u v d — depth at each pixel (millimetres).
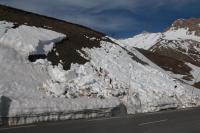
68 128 14617
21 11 34906
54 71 25547
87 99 22234
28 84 22125
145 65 41594
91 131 13836
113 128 15016
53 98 20375
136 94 29031
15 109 16609
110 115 22328
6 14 31422
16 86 21000
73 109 19750
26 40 26656
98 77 28781
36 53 26219
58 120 18422
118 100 24641
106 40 42250
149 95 30453
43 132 13211
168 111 27266
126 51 42562
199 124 18094
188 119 20469
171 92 35031
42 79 23969
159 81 36562
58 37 31109
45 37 29453
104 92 25641
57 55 28547
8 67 22859
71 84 24469
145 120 19078
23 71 23531
